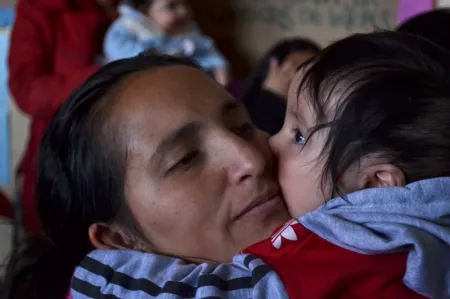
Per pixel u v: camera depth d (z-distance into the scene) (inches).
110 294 24.6
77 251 32.6
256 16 98.3
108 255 26.6
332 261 22.8
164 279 24.2
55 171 30.6
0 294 33.5
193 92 27.4
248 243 26.5
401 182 24.7
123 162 27.2
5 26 97.0
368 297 22.3
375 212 23.7
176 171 26.4
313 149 26.7
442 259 22.6
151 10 75.8
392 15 85.2
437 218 23.5
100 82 29.1
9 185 99.0
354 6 89.4
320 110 26.3
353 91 25.1
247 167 25.9
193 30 82.1
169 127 26.3
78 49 66.2
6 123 100.0
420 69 25.6
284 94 51.6
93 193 28.8
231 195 26.4
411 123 24.4
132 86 28.0
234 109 28.8
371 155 24.9
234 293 22.6
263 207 26.9
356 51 26.8
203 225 26.3
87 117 28.7
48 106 60.0
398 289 22.6
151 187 26.6
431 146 24.3
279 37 96.7
